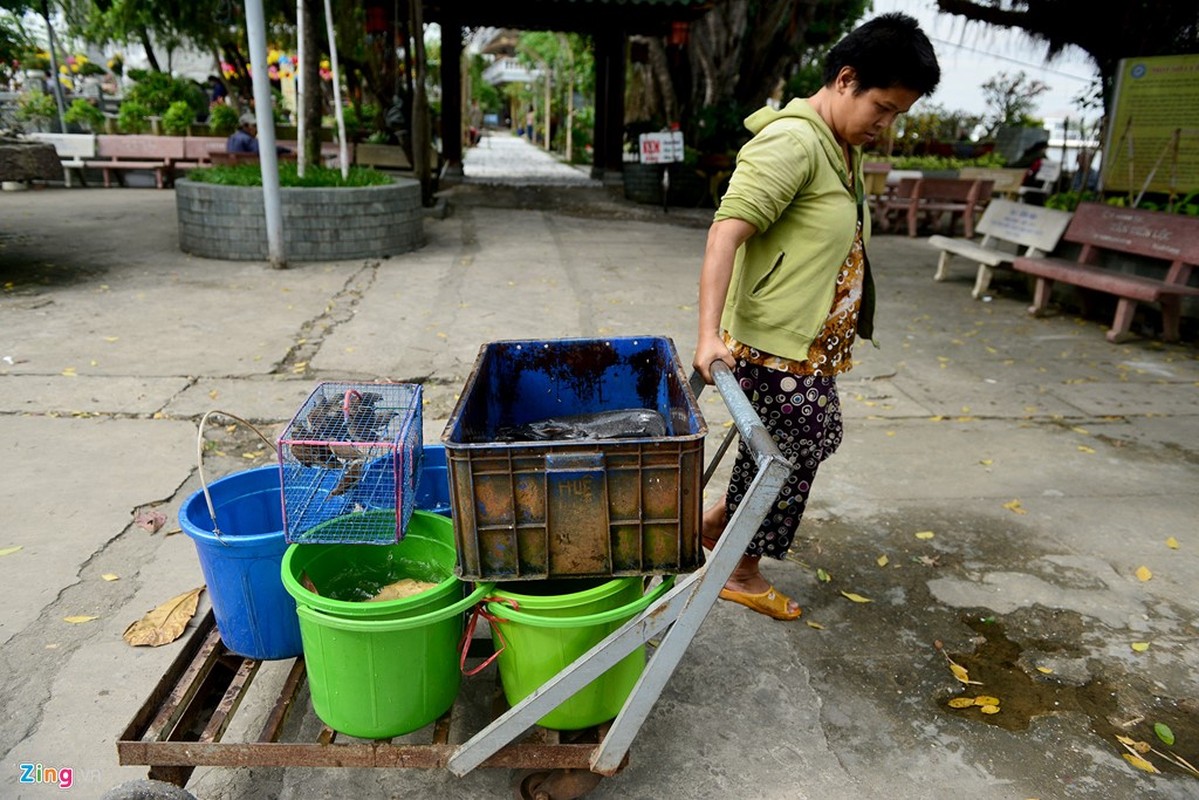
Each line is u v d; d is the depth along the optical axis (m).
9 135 8.23
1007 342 6.68
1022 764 2.46
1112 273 7.10
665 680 1.97
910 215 12.44
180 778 2.15
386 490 2.20
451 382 5.31
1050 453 4.60
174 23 14.56
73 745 2.40
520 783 2.25
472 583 2.21
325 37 14.16
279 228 8.17
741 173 2.38
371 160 14.79
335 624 1.97
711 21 15.61
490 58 51.59
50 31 16.09
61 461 4.07
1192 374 5.97
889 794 2.35
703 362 2.28
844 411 5.14
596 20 15.71
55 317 6.33
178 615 2.94
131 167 15.12
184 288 7.36
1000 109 21.33
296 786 2.32
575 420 2.65
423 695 2.14
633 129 16.56
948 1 8.63
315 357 5.66
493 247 9.88
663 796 2.32
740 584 3.11
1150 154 8.04
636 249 10.11
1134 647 3.00
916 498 4.07
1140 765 2.46
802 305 2.57
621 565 2.11
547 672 2.15
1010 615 3.18
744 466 2.86
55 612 2.97
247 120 14.55
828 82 2.47
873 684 2.79
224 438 4.41
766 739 2.54
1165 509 4.00
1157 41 8.28
